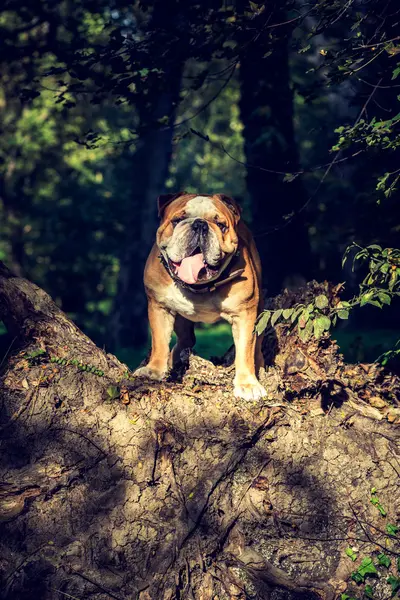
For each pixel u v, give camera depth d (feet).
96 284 67.00
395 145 16.87
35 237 74.69
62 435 15.56
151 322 17.20
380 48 17.57
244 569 14.94
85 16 32.09
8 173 71.10
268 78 30.76
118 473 15.34
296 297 18.15
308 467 16.05
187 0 22.74
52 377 16.08
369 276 16.57
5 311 17.33
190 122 71.97
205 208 15.71
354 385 17.67
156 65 22.41
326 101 57.06
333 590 14.88
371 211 24.02
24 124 68.90
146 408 15.97
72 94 24.97
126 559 14.64
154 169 50.42
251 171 31.91
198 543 14.94
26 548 14.35
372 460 16.24
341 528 15.57
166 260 15.93
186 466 15.60
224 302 16.15
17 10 28.99
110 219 61.93
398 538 15.47
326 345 17.49
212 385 16.89
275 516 15.52
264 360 18.20
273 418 16.11
